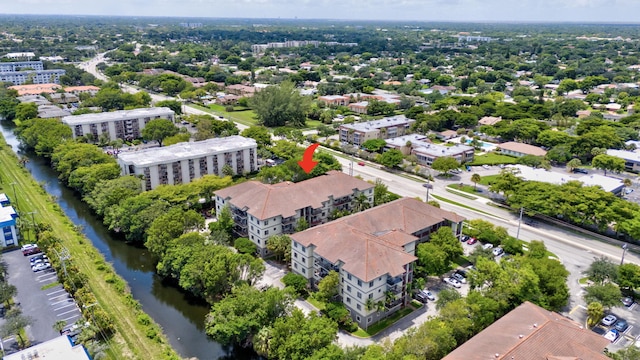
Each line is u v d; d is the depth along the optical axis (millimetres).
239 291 83125
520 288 85000
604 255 112625
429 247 97500
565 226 128875
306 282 94625
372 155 190125
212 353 80250
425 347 68875
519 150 196250
